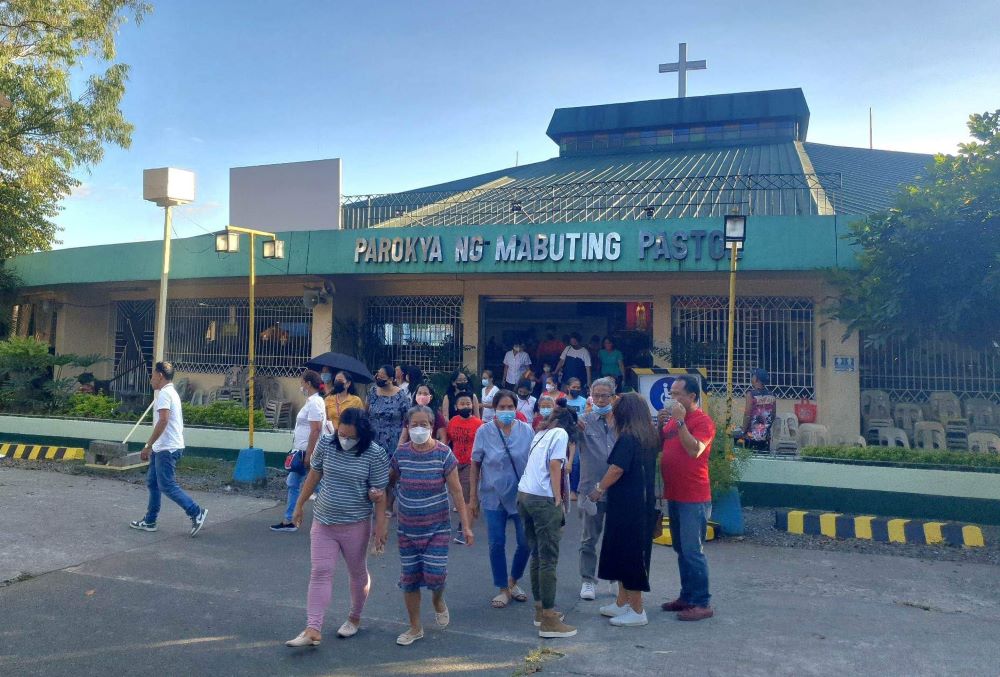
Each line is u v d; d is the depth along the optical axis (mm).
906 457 9211
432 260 13875
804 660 5000
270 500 9867
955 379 12938
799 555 7695
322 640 5309
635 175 19312
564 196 16172
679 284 14695
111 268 16906
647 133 25469
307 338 17188
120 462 11156
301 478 8320
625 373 15977
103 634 5336
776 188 14414
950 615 5930
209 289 18266
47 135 18234
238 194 15766
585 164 22844
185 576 6699
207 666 4836
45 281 18062
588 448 6395
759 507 9336
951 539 8008
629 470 5562
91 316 19984
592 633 5520
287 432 12070
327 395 9344
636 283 15086
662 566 7395
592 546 6395
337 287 16312
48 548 7383
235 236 11570
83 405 14273
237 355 17953
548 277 15141
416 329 16781
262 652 5082
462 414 8172
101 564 6977
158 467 7953
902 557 7629
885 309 8367
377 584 6664
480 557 7594
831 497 9078
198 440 12336
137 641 5223
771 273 13383
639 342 16219
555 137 26344
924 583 6781
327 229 15062
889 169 18891
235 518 8891
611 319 19297
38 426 13562
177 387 17969
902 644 5293
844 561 7484
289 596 6234
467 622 5727
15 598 6031
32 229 19531
